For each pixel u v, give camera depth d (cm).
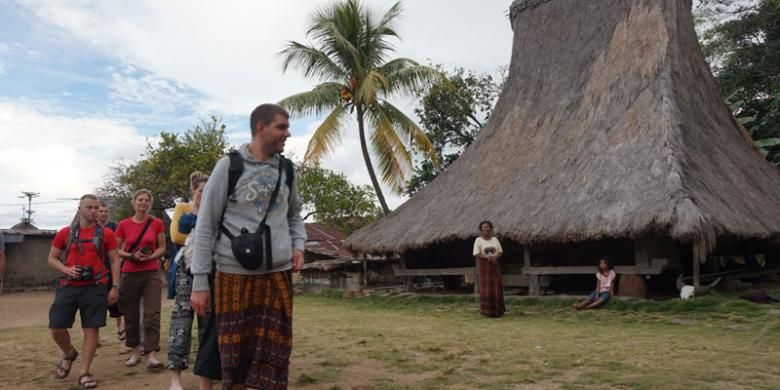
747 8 1956
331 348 584
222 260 294
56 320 464
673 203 842
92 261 468
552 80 1390
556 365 472
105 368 517
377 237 1282
